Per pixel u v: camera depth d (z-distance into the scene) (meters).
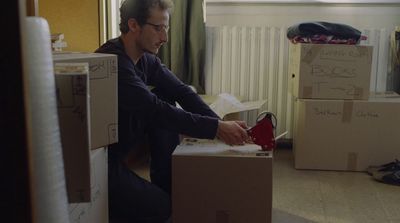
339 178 2.67
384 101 2.74
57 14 2.56
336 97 2.75
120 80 1.72
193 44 3.16
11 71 0.74
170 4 1.84
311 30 2.74
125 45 1.86
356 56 2.70
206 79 3.30
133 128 1.86
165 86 2.05
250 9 3.30
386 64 3.16
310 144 2.80
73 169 1.15
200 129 1.71
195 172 1.66
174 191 1.68
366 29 3.14
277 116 3.29
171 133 1.95
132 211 1.79
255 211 1.66
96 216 1.48
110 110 1.49
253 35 3.21
